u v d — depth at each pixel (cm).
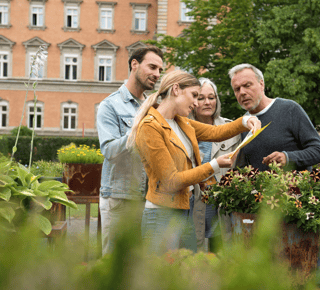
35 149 1991
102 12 2908
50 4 2880
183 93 168
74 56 2891
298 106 230
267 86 1548
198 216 247
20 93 2869
